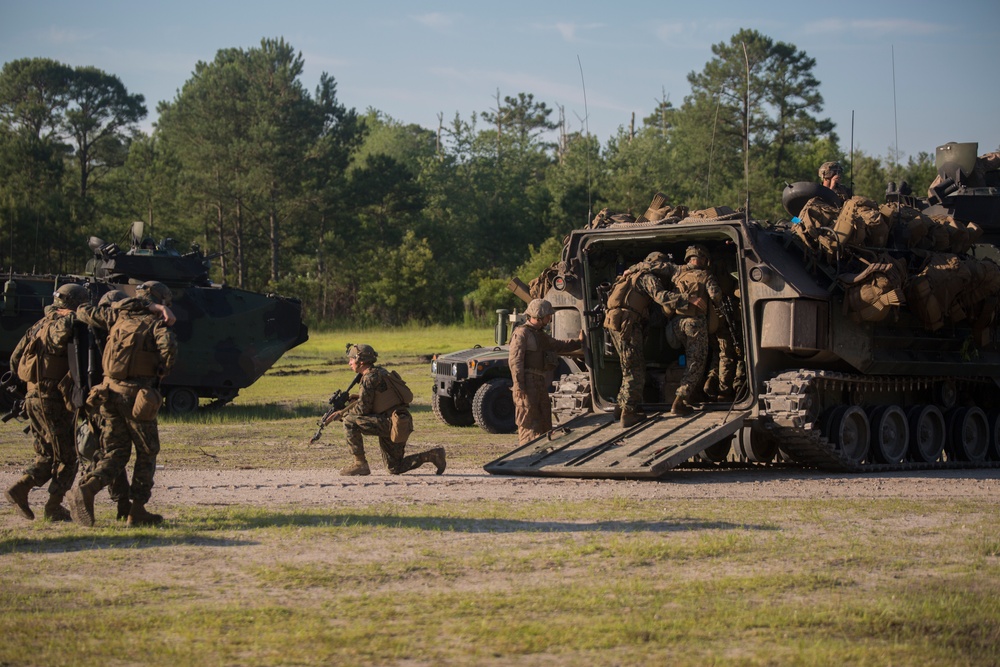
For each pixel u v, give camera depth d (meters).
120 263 28.11
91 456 11.01
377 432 15.05
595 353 17.56
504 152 132.88
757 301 15.99
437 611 7.58
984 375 19.47
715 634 7.08
